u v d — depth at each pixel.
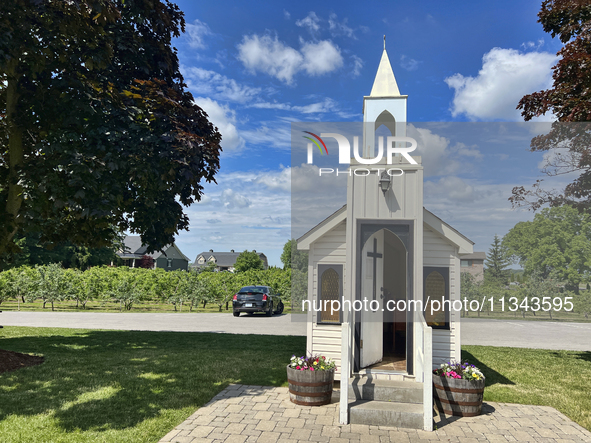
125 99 9.23
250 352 11.16
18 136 9.45
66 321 17.89
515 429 5.95
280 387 7.89
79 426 5.65
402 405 6.28
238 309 21.84
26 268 26.25
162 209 10.09
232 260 113.56
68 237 10.37
